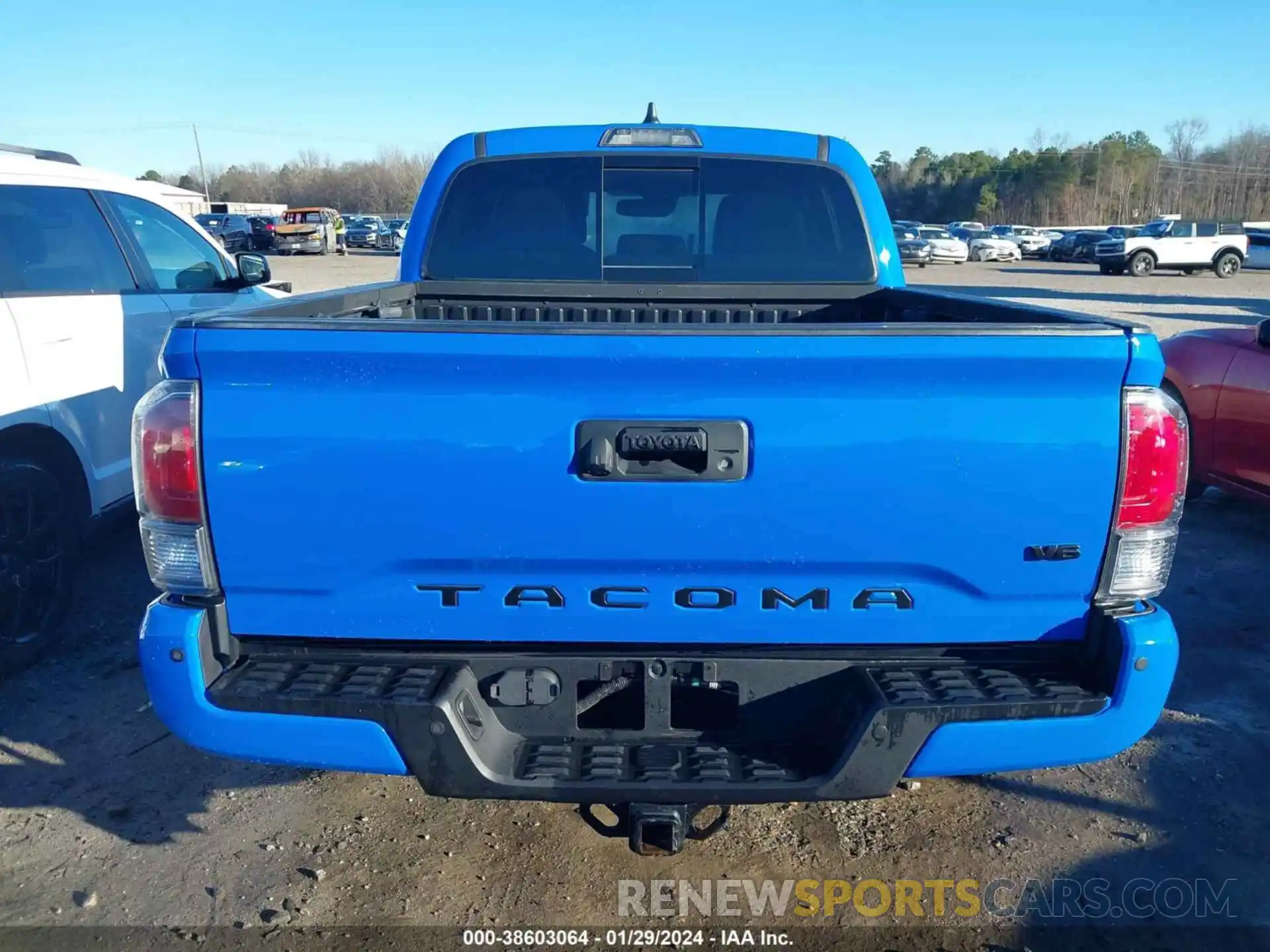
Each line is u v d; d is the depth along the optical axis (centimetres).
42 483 420
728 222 398
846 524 216
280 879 290
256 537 219
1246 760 358
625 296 398
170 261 546
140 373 495
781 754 227
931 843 310
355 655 231
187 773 347
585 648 230
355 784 341
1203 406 600
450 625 226
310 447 214
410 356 207
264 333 208
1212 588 523
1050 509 217
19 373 419
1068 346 209
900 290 380
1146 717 221
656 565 220
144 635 221
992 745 217
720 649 230
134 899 281
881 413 212
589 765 223
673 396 211
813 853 305
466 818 321
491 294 399
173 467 216
